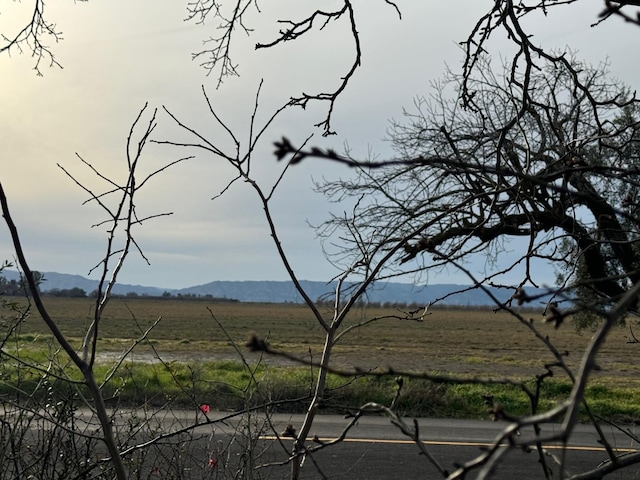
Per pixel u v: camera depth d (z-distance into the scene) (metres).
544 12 4.05
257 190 2.95
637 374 22.36
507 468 8.30
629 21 1.40
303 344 37.22
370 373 1.55
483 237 4.72
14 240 2.22
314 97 4.14
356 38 4.11
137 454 4.17
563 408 1.11
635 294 1.10
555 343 42.03
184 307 108.81
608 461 2.13
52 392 3.76
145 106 2.70
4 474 3.63
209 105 2.96
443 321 74.56
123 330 40.78
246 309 108.69
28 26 4.51
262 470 5.76
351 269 3.22
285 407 11.52
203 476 4.15
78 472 3.74
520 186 2.95
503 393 13.69
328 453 9.04
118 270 2.64
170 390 11.08
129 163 2.68
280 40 4.19
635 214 3.16
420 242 1.85
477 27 4.34
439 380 1.62
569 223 4.29
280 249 2.90
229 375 15.03
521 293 1.63
